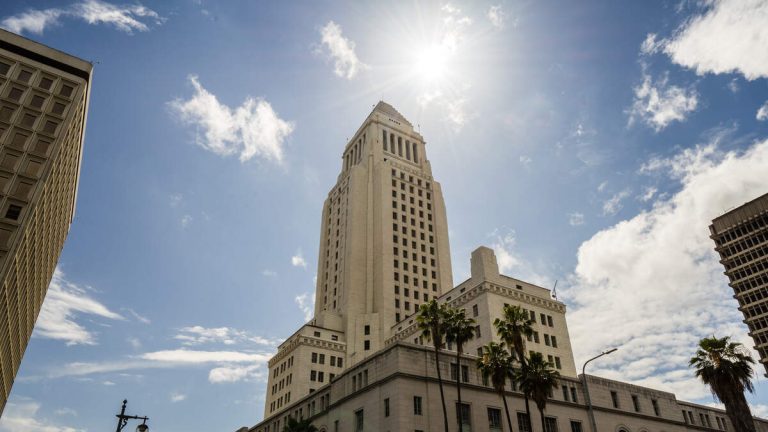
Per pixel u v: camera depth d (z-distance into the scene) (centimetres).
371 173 12762
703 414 7925
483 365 5181
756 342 14312
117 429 2764
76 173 9112
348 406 5947
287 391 9656
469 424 5475
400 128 14350
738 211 15875
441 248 12106
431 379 5478
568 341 8119
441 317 5212
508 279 8306
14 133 6731
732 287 15325
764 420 8756
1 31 7394
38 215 6781
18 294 6900
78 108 7438
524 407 5975
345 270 11412
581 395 6619
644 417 7006
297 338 10062
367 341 10181
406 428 5041
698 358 4712
